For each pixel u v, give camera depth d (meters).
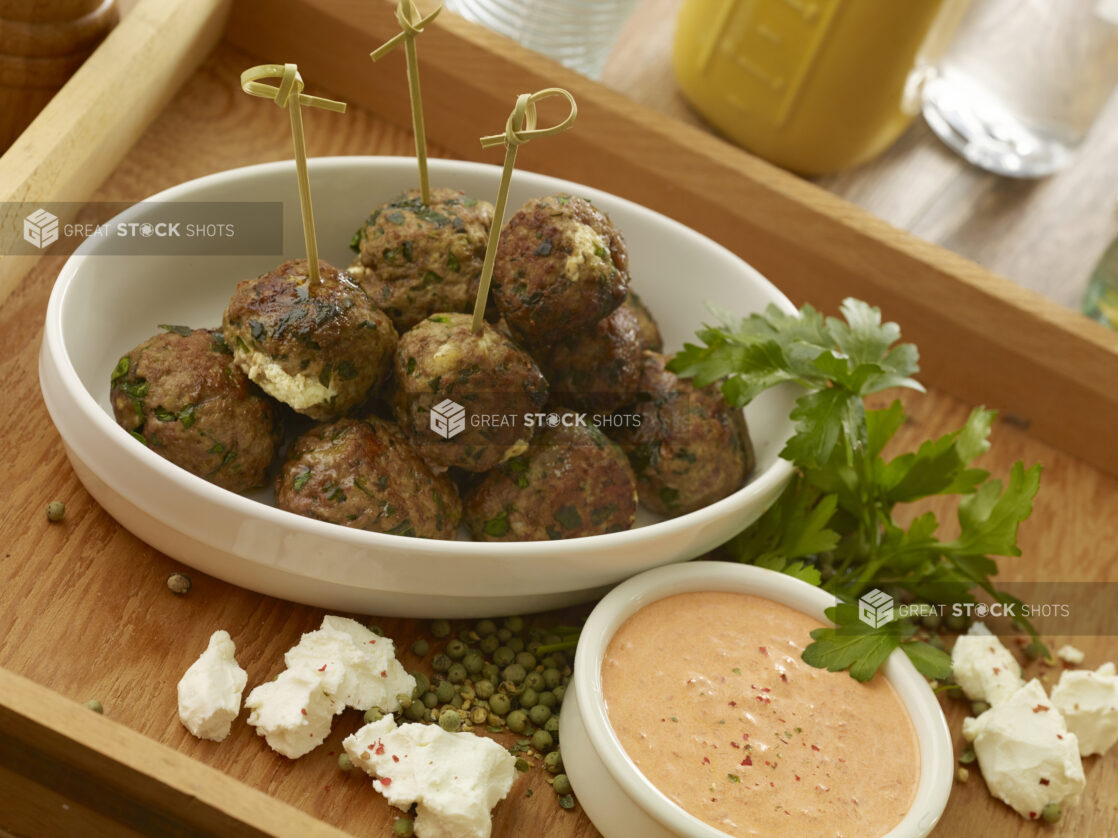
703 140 0.53
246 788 0.37
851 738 0.41
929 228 0.59
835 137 0.57
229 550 0.40
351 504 0.40
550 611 0.45
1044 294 0.58
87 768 0.37
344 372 0.40
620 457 0.43
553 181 0.48
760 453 0.47
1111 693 0.44
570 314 0.41
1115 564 0.51
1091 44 0.58
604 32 0.57
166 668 0.41
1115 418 0.52
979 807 0.43
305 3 0.53
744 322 0.46
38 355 0.45
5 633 0.40
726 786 0.39
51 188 0.46
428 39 0.52
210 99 0.54
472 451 0.41
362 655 0.41
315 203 0.47
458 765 0.39
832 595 0.43
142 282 0.44
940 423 0.53
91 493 0.42
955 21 0.55
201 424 0.40
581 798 0.40
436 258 0.42
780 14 0.55
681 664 0.41
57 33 0.48
